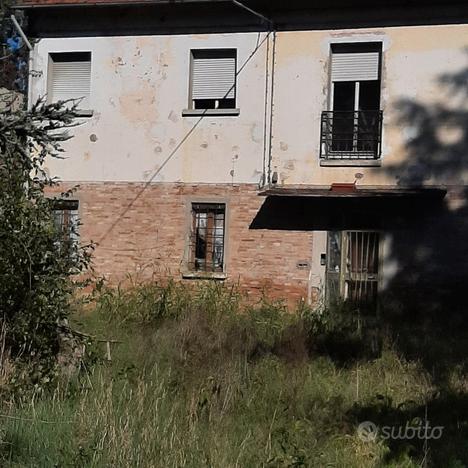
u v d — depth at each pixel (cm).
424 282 2062
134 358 1354
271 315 1945
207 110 2238
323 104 2155
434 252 2061
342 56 2166
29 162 1107
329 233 2139
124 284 2269
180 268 2241
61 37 2373
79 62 2384
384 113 2105
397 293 2078
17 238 1102
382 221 2102
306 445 958
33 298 1120
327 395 1196
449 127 2062
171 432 934
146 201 2280
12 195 1110
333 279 2130
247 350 1453
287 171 2173
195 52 2277
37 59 2392
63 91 2397
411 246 2080
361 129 2125
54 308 1141
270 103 2191
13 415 966
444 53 2073
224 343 1505
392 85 2105
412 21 2095
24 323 1115
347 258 2122
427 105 2078
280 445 939
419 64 2088
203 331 1630
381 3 2112
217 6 2223
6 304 1116
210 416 1027
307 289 2141
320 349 1523
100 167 2317
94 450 852
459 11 2064
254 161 2197
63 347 1186
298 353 1447
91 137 2328
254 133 2202
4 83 2920
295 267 2153
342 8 2144
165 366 1292
